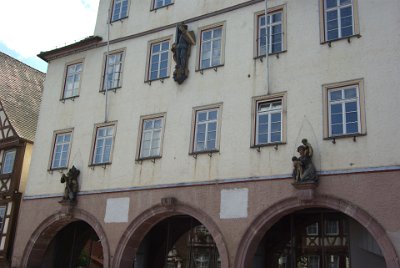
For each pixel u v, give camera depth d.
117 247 18.48
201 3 19.77
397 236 13.27
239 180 16.30
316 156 15.08
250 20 18.12
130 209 18.62
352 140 14.65
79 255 21.83
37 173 22.16
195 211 16.97
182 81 18.94
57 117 22.59
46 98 23.52
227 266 15.70
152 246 19.92
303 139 15.13
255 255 16.70
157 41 20.59
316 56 16.17
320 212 16.30
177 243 19.12
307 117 15.67
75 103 22.22
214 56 18.70
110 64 21.83
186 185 17.44
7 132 26.11
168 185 17.88
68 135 21.98
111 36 22.19
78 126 21.66
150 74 20.34
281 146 15.85
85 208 19.92
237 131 16.95
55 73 23.78
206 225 16.58
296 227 16.64
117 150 19.84
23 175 25.11
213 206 16.61
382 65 14.90
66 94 23.02
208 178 17.03
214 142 17.50
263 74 17.11
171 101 19.06
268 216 15.44
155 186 18.20
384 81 14.72
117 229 18.73
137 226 18.27
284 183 15.41
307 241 16.31
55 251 22.23
